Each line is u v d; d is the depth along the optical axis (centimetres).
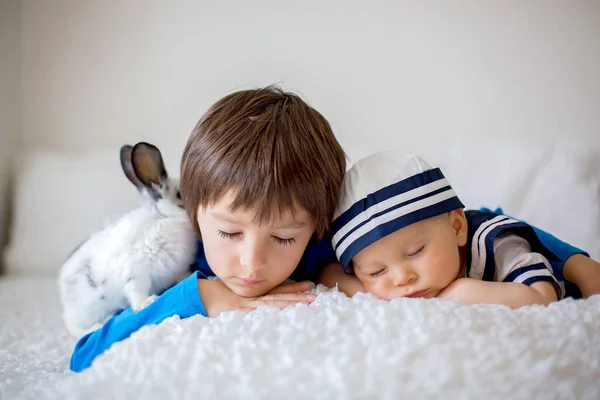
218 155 88
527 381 62
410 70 185
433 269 88
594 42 178
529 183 165
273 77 188
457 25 182
